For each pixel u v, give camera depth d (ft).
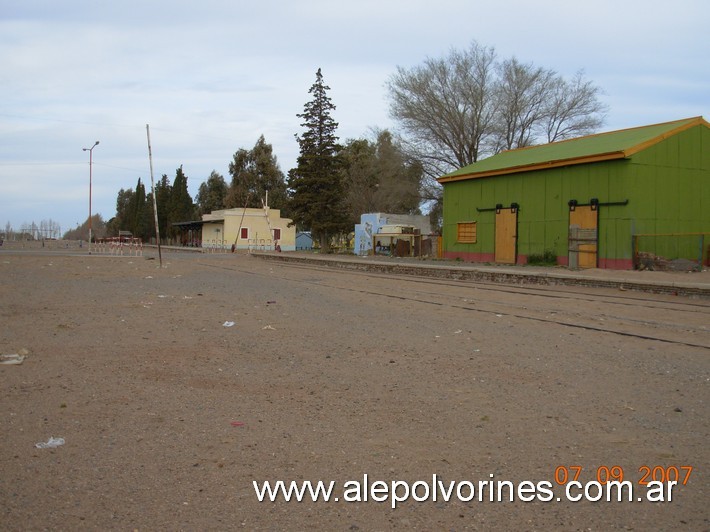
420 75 157.28
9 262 110.32
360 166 217.97
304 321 41.50
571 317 44.34
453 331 37.91
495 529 13.43
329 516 13.89
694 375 26.58
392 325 40.14
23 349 30.27
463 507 14.43
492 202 110.42
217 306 48.93
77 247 222.07
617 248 86.69
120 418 20.31
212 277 82.23
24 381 24.75
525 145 157.69
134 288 63.82
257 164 273.75
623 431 19.47
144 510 13.92
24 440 18.13
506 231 107.24
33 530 12.89
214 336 35.29
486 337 35.81
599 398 23.15
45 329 36.86
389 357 30.17
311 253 178.81
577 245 91.50
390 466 16.69
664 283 60.90
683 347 32.78
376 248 151.53
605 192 88.69
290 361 29.12
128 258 132.87
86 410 21.09
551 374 26.78
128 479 15.56
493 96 155.94
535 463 16.96
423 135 158.81
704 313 46.60
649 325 40.57
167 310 46.24
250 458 17.07
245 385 24.72
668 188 88.89
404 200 171.22
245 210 216.74
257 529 13.21
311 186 177.27
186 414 20.88
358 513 14.07
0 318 41.06
